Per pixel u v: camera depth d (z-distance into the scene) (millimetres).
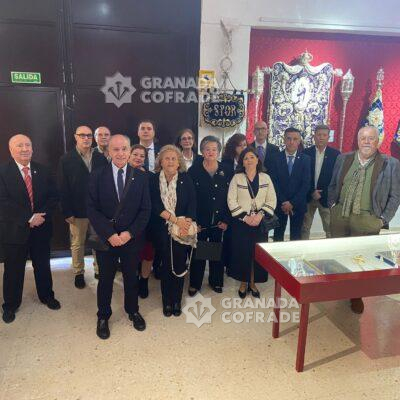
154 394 2090
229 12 3947
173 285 2902
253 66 4312
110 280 2602
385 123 4793
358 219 2986
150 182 2850
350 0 4176
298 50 4371
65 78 3662
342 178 3070
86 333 2639
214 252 2920
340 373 2277
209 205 3014
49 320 2797
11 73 3521
